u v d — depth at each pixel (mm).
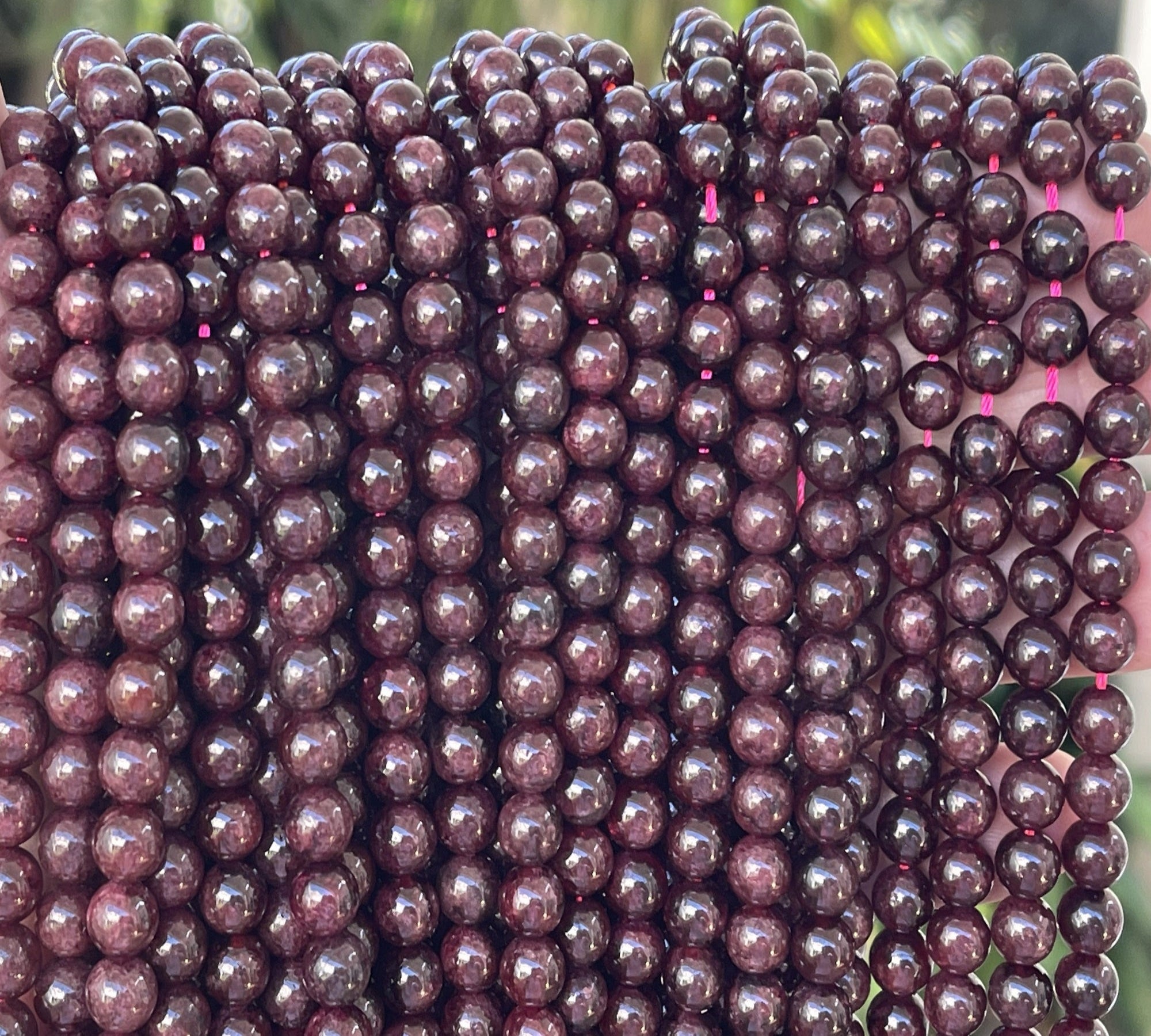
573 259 359
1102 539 364
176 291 353
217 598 358
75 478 355
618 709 368
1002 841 369
